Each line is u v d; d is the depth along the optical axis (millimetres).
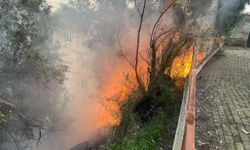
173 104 9484
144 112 9805
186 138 4020
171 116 8867
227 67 16109
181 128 5008
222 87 11055
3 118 10266
